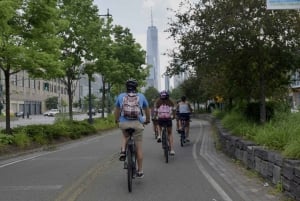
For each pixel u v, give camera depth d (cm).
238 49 1711
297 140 922
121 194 923
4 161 1578
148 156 1625
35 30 2000
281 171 877
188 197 885
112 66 3678
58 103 12888
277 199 838
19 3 1895
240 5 1619
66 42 2898
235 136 1491
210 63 1825
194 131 3225
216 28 1642
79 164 1423
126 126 975
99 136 2997
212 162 1433
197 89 6294
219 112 4009
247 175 1119
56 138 2327
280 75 1830
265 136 1163
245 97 2272
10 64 1962
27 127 2186
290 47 1675
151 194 920
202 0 1783
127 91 1002
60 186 1019
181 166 1345
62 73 2080
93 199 875
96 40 3044
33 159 1608
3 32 1770
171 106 1455
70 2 2966
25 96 11656
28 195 917
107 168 1318
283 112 1792
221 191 941
